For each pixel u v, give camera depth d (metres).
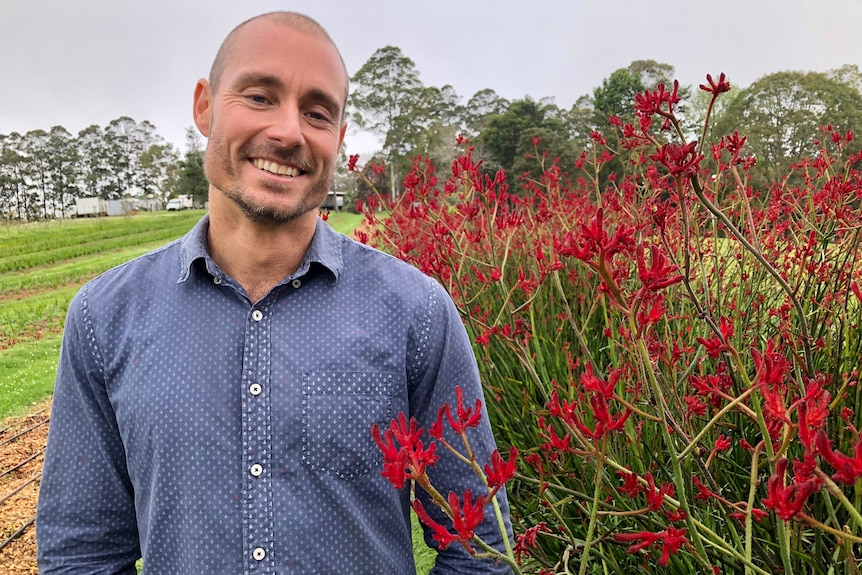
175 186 78.38
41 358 8.05
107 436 1.25
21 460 4.92
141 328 1.21
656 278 1.00
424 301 1.28
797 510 0.78
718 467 2.05
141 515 1.22
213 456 1.14
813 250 2.31
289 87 1.18
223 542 1.13
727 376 1.67
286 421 1.15
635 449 1.92
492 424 3.10
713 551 1.67
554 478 2.27
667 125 1.62
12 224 38.06
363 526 1.18
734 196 3.64
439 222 2.95
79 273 17.73
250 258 1.23
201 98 1.39
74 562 1.24
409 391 1.29
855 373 1.65
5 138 71.69
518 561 1.46
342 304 1.24
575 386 2.39
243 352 1.18
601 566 2.29
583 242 1.05
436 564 1.32
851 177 2.77
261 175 1.17
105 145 76.50
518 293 3.79
